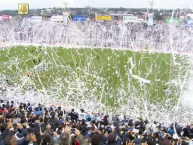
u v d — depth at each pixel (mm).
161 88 43719
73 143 7984
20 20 82438
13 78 47188
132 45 69562
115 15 91875
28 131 12000
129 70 51312
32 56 59375
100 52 63062
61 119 20422
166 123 31922
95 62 55750
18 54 61094
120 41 72688
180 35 68812
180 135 22141
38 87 43781
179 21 71438
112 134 9617
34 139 10086
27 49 65438
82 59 57469
